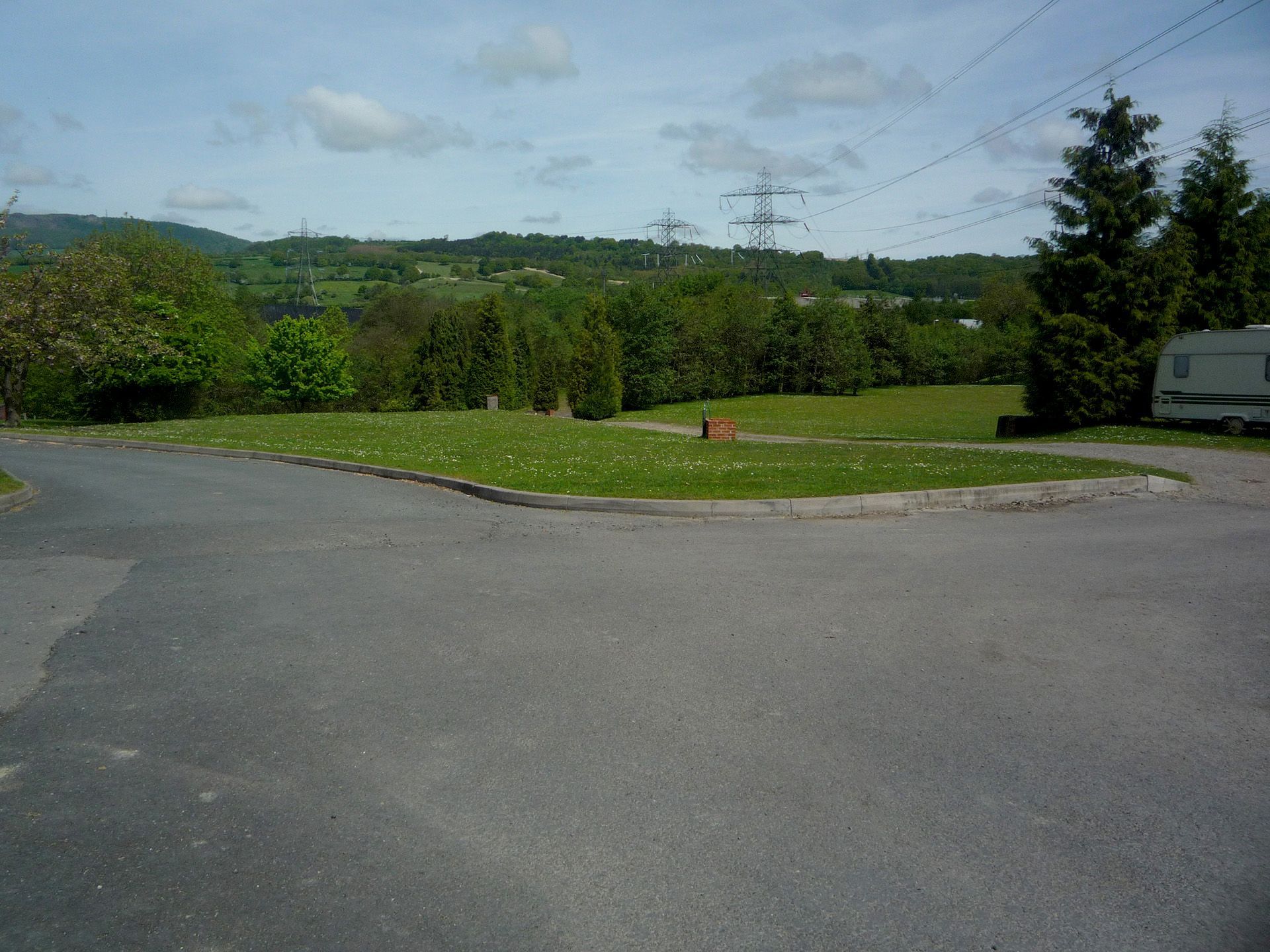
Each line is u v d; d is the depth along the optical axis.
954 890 3.20
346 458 16.78
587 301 50.62
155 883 3.20
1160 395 24.95
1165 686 5.20
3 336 27.61
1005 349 75.44
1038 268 27.92
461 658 5.58
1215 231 27.03
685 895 3.16
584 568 7.99
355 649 5.76
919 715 4.73
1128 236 26.34
